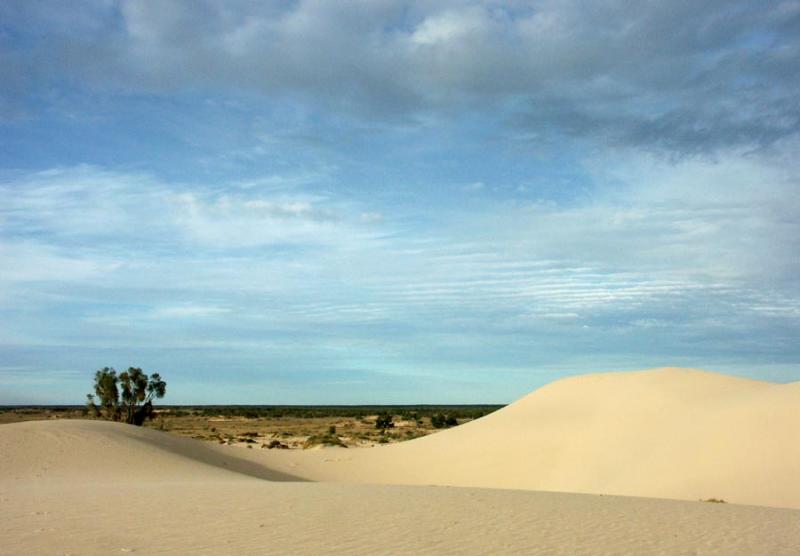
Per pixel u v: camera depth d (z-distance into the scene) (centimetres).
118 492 2244
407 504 2011
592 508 2023
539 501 2214
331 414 17862
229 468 4219
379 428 10206
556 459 4447
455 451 4953
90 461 3625
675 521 1772
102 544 1337
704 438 3825
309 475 4553
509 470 4475
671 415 4472
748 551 1395
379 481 4462
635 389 5219
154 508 1827
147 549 1294
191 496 2114
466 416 14338
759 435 3594
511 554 1311
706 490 3241
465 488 2872
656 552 1362
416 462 4891
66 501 1972
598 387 5550
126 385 6238
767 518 1877
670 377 5372
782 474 3169
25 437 3969
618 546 1410
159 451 4106
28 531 1474
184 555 1246
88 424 4584
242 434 8981
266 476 4200
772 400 3975
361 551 1305
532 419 5266
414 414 15788
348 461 5019
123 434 4397
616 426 4622
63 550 1279
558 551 1349
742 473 3303
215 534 1452
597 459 4216
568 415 5153
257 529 1516
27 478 3102
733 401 4297
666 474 3616
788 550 1417
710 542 1480
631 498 2484
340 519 1678
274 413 18100
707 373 5375
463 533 1521
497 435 5084
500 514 1836
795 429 3503
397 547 1349
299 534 1466
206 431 9662
